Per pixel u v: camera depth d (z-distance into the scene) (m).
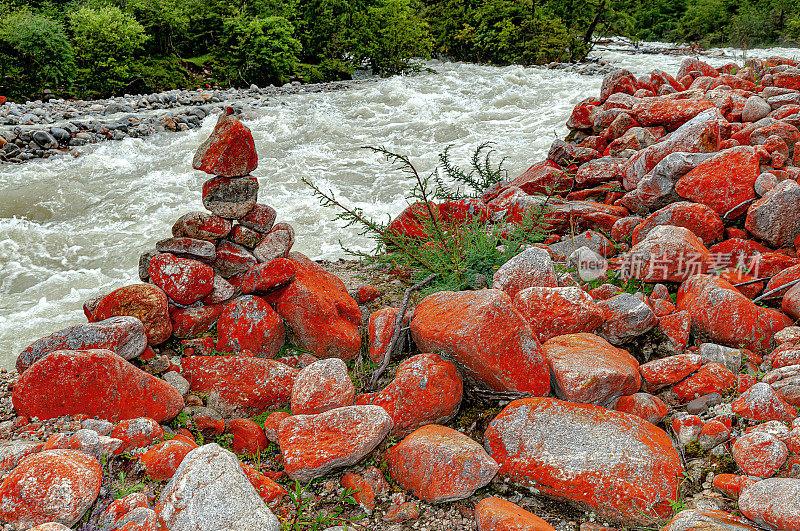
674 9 37.25
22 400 3.05
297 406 3.26
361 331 4.29
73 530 2.44
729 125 5.93
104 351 3.14
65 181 10.57
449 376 3.34
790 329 3.57
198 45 22.91
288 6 22.19
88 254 7.75
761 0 30.80
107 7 19.80
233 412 3.49
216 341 3.95
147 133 13.42
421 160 11.18
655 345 3.84
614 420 2.96
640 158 5.56
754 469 2.71
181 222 4.04
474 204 5.73
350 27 22.86
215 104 15.60
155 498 2.64
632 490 2.65
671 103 6.67
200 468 2.49
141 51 21.14
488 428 3.11
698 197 4.84
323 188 9.84
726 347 3.58
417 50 23.22
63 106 15.23
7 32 16.94
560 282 4.30
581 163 6.74
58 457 2.51
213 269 4.09
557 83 17.00
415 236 5.39
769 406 3.02
